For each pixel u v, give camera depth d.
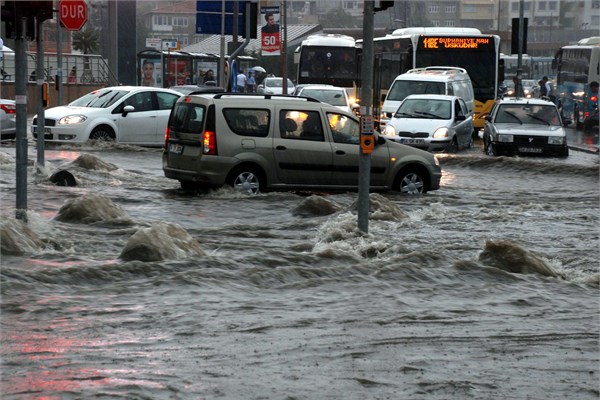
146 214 19.92
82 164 27.27
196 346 9.72
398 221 19.48
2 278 12.56
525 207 22.58
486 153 40.31
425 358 9.48
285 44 62.38
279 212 20.72
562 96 69.75
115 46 71.19
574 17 132.75
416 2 144.50
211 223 19.00
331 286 13.05
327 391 8.30
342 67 62.81
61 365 8.87
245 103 23.48
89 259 14.28
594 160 38.31
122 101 36.44
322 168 23.86
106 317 10.90
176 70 70.88
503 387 8.58
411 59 53.38
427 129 38.56
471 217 20.39
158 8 142.88
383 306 11.88
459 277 13.85
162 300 11.88
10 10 16.69
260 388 8.32
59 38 47.41
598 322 11.33
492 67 53.19
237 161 23.16
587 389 8.56
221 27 47.19
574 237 18.02
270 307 11.67
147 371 8.73
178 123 23.75
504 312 11.79
